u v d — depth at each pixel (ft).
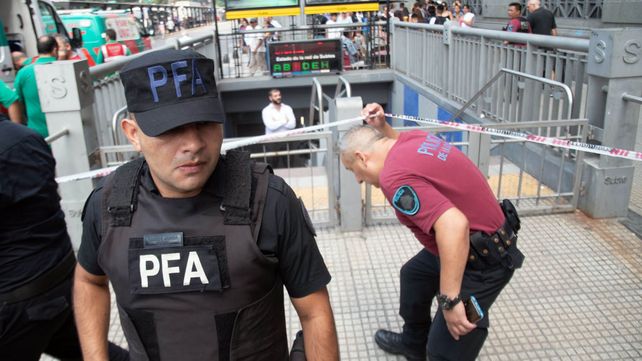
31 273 6.70
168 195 4.40
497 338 10.07
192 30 121.39
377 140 7.36
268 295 4.54
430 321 9.17
